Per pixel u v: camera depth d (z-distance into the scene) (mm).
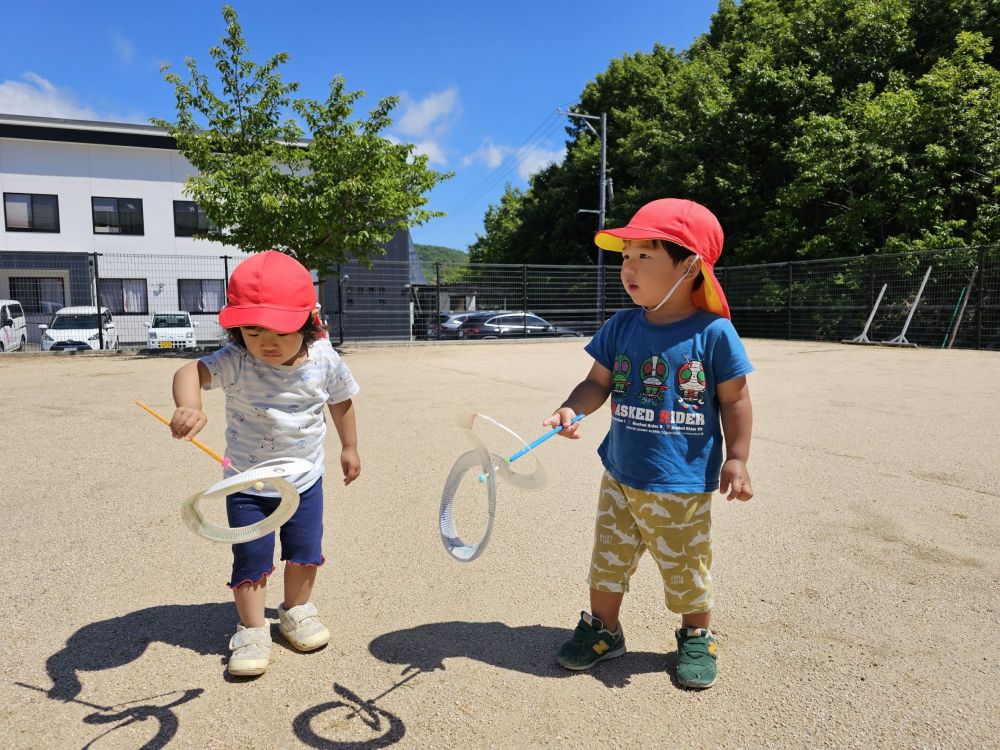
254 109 14945
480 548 1993
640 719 2004
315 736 1912
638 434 2197
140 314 21703
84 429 6328
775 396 8031
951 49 19312
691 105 23516
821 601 2754
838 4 21312
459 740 1900
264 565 2281
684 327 2199
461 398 8203
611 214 26547
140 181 23172
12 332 17812
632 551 2273
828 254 18453
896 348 15102
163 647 2398
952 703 2070
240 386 2299
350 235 14523
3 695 2088
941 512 3811
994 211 16297
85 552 3281
